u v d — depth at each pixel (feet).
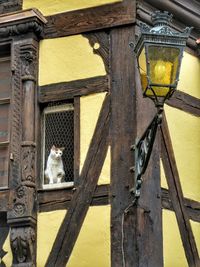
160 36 23.29
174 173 29.07
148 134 25.30
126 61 28.81
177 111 30.27
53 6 30.68
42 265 27.81
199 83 31.71
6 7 31.55
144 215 27.20
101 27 29.55
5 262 28.30
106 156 28.04
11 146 29.19
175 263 28.02
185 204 29.22
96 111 28.76
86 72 29.40
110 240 27.09
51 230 28.09
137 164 26.91
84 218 27.71
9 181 28.86
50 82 29.86
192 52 31.76
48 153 29.58
